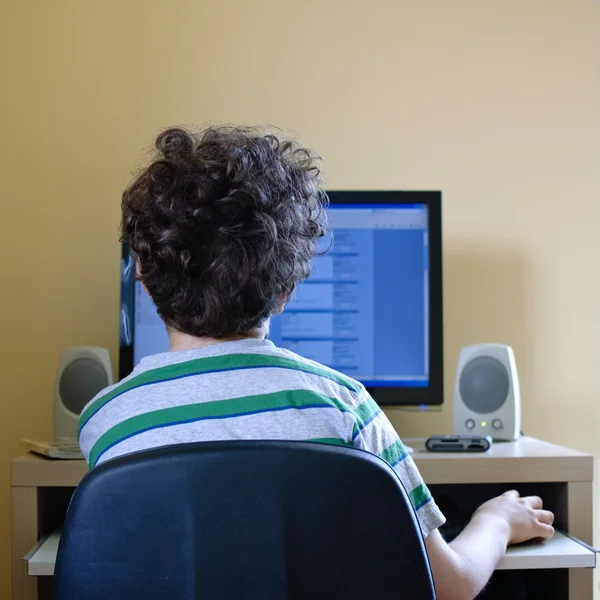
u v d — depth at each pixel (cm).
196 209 74
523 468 123
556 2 177
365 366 154
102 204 169
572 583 121
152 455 58
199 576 58
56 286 168
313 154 98
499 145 175
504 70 176
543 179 175
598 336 173
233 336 77
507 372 145
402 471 78
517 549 110
